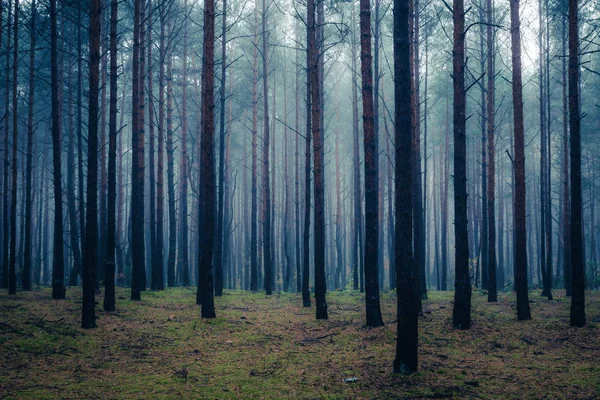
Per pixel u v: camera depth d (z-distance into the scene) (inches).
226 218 1239.5
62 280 573.0
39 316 436.1
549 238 742.5
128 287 866.8
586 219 1565.0
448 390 260.7
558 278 1031.0
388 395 256.5
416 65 764.6
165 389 267.3
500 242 1305.4
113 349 353.7
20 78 1048.8
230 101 1307.8
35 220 1455.5
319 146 561.0
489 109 751.7
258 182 1786.4
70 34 902.4
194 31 1192.2
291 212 1505.9
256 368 318.3
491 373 294.8
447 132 1378.0
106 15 925.8
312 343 401.1
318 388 272.8
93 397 248.8
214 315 505.0
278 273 1382.9
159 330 427.8
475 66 1230.3
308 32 637.9
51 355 325.7
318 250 536.4
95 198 420.8
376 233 469.4
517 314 485.7
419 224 681.0
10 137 1274.6
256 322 502.3
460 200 456.1
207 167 515.8
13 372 284.5
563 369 299.4
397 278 305.3
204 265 507.2
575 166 430.3
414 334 300.4
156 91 1347.2
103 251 844.6
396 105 312.5
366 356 349.4
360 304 666.8
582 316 422.9
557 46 987.9
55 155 556.1
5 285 749.9
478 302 668.1
